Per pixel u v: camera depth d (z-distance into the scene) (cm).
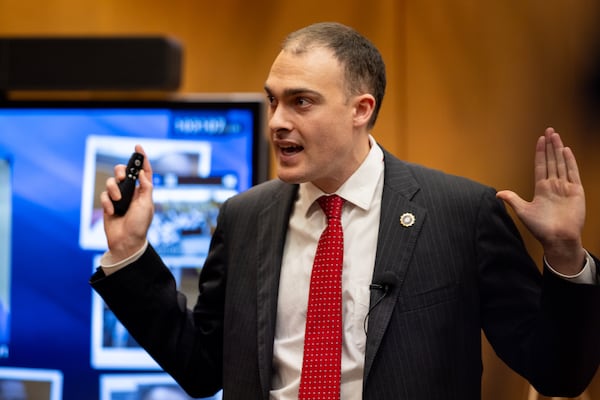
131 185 278
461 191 265
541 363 234
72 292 518
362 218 265
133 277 273
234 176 513
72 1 742
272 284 263
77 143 529
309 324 250
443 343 242
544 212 226
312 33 262
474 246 256
